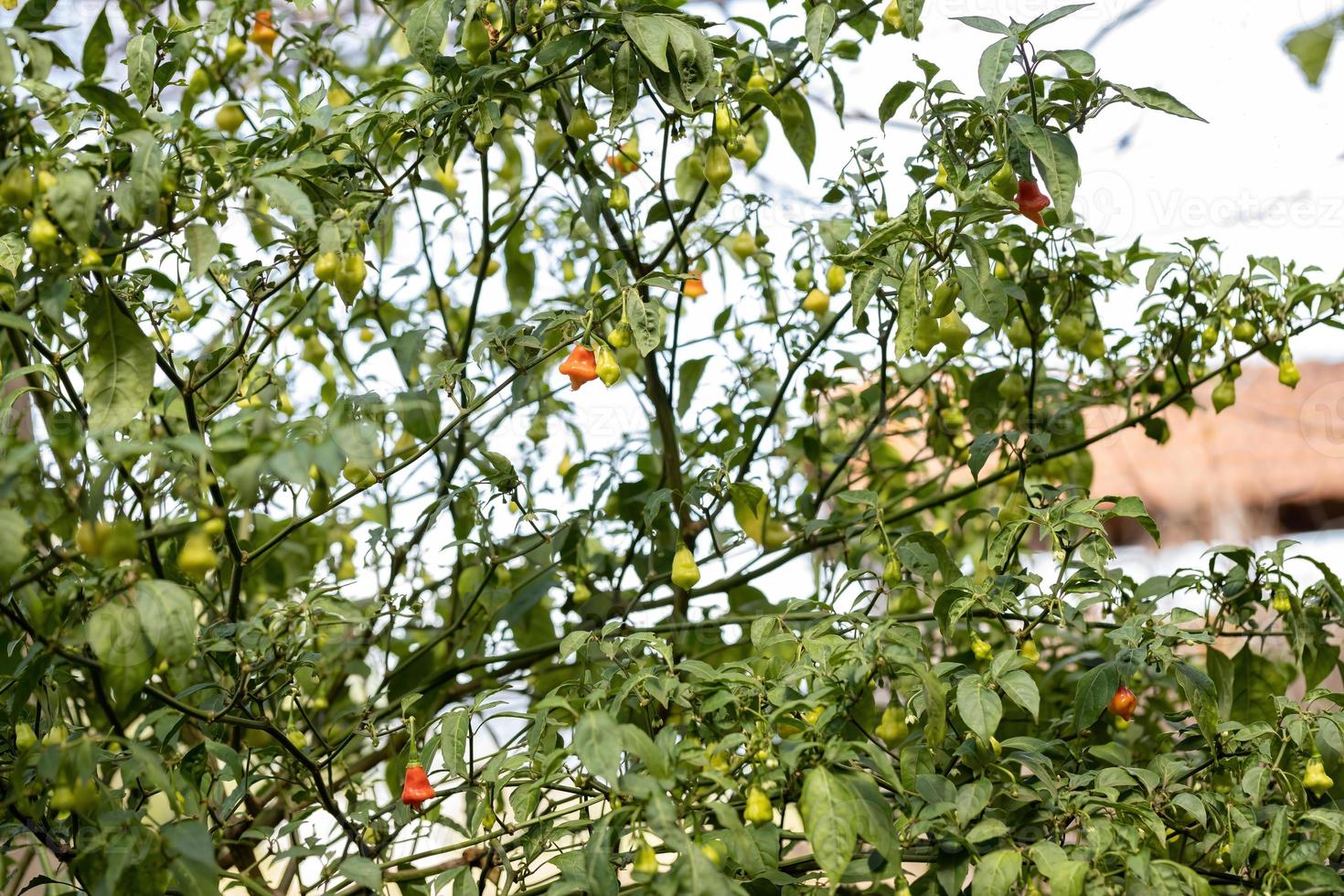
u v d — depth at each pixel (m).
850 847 1.42
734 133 2.04
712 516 2.22
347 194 1.89
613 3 1.99
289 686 2.04
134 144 1.46
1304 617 2.07
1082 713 1.88
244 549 2.26
